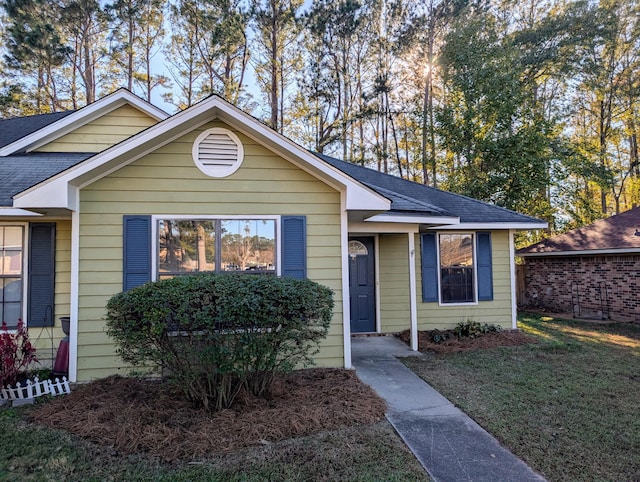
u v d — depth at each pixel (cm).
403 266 927
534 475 333
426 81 2277
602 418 449
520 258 1861
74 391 510
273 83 2073
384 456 360
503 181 1588
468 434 409
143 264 568
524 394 526
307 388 514
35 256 638
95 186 562
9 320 635
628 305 1160
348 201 599
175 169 584
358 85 2306
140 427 400
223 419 415
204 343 423
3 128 998
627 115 2286
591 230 1374
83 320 551
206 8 1980
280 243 603
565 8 2111
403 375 611
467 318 948
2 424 420
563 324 1136
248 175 602
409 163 2461
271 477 325
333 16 2127
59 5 1855
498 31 2081
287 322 432
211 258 586
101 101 858
